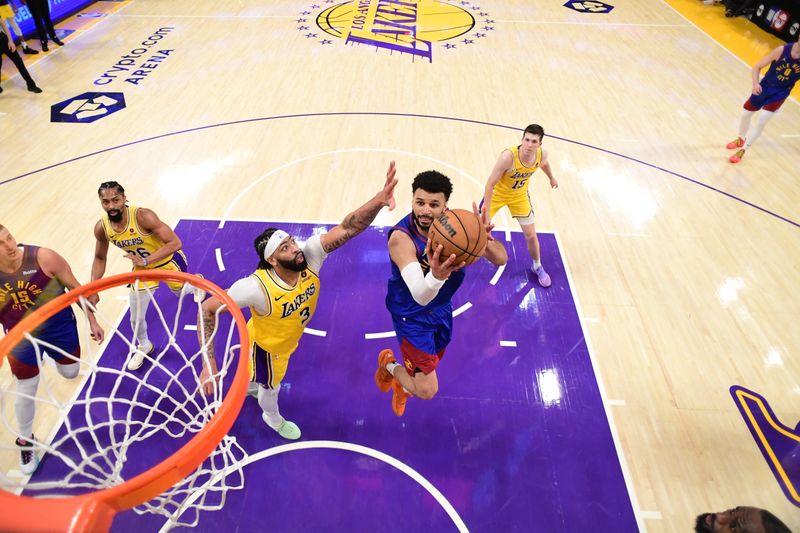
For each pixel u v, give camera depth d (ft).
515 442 11.83
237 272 16.01
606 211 19.03
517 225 18.35
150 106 25.02
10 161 20.86
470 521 10.40
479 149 22.15
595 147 22.56
